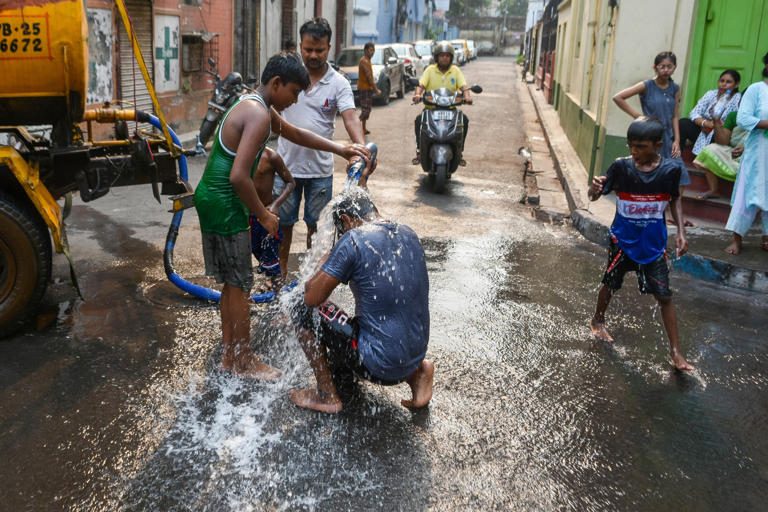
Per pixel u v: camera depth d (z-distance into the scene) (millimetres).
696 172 7887
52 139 4508
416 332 3387
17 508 2754
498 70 41781
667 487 3080
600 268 6219
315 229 5340
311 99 4934
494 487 3014
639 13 8031
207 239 3738
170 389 3709
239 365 3879
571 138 12914
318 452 3195
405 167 10758
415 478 3041
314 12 20766
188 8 12023
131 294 5000
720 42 8055
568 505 2922
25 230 4109
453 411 3619
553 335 4668
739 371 4262
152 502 2814
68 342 4199
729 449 3404
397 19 38562
